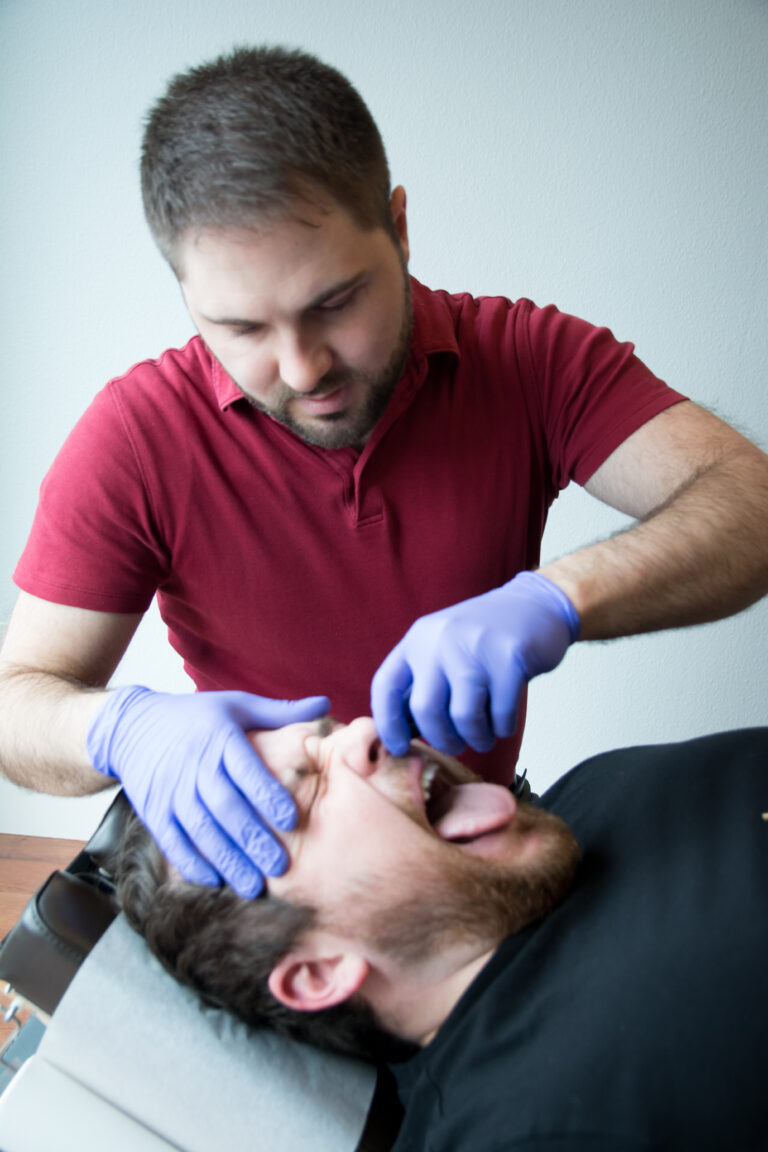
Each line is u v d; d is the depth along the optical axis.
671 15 1.53
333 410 0.85
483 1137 0.70
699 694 2.00
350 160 0.73
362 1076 0.94
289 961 0.86
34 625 1.05
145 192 0.77
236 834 0.85
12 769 1.01
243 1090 0.90
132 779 0.91
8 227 1.71
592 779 1.01
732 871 0.79
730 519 0.89
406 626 1.12
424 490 1.06
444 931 0.83
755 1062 0.67
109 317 1.76
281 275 0.72
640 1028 0.70
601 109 1.60
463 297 1.15
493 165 1.65
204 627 1.16
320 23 1.59
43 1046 0.93
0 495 1.91
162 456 1.02
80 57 1.60
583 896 0.84
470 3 1.55
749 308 1.71
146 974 0.94
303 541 1.06
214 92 0.72
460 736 0.86
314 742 0.91
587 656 1.98
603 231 1.68
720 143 1.60
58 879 0.99
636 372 1.06
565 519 1.88
